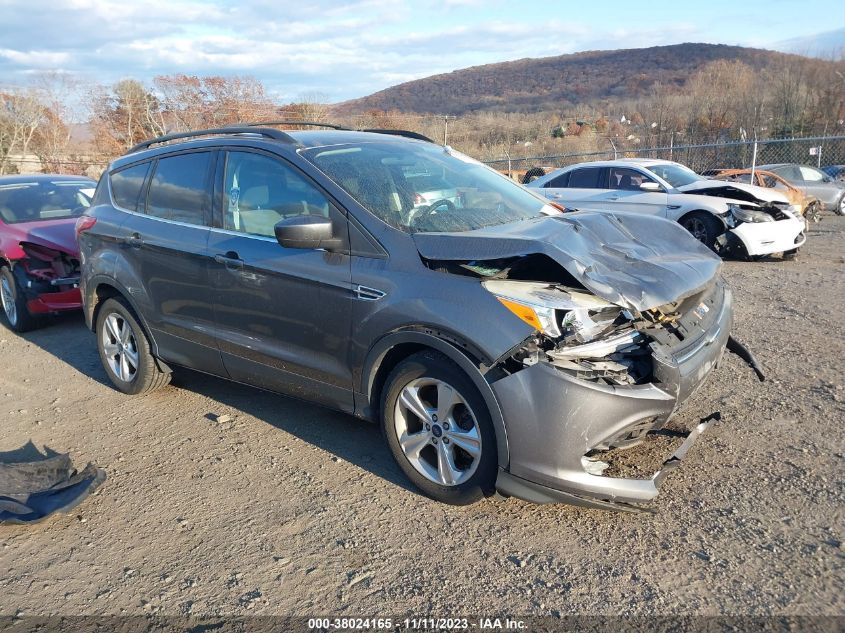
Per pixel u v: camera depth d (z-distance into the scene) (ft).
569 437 9.91
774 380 16.06
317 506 11.73
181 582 9.91
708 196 32.94
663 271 11.28
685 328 11.39
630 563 9.79
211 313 14.24
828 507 10.84
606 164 37.63
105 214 16.89
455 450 11.35
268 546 10.66
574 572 9.67
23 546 11.06
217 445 14.26
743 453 12.65
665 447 12.98
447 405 11.00
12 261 23.08
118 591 9.78
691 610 8.80
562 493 10.13
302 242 11.57
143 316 15.93
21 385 18.60
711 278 11.89
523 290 10.30
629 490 10.07
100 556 10.68
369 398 11.98
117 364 17.60
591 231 12.30
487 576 9.70
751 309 22.76
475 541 10.53
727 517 10.72
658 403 10.21
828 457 12.37
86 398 17.38
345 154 13.43
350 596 9.43
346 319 11.85
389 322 11.18
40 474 12.46
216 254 13.82
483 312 10.27
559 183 38.88
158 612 9.29
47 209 25.54
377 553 10.35
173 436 14.82
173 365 16.75
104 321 17.34
